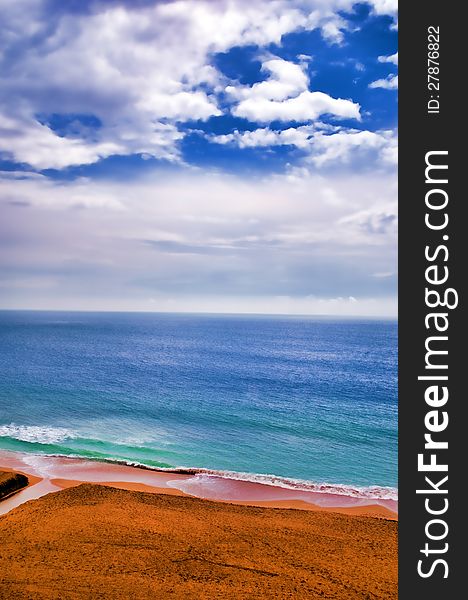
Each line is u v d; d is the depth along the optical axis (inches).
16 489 865.5
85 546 573.9
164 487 921.5
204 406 1812.3
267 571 530.6
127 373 2763.3
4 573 498.0
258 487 945.5
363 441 1339.8
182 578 503.2
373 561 567.5
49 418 1553.9
